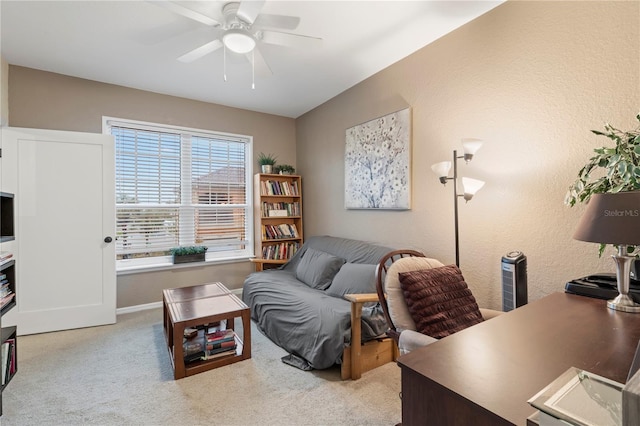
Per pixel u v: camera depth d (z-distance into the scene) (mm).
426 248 2617
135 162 3494
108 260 3090
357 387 1949
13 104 2865
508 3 2020
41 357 2346
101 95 3270
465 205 2314
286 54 2723
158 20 2225
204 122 3893
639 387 428
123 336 2754
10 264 2072
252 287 3205
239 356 2285
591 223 1070
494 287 2133
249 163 4258
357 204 3352
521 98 1964
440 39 2459
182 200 3791
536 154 1896
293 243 4328
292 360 2264
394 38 2473
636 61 1518
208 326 2461
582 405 499
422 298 1539
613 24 1588
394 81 2889
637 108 1513
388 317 1654
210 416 1679
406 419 794
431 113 2551
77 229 2980
